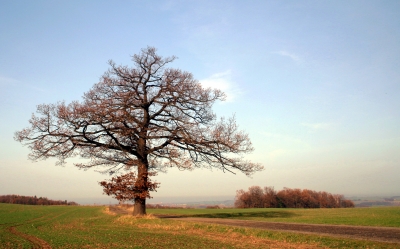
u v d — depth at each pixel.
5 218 38.62
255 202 91.94
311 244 15.39
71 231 22.91
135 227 24.55
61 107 25.62
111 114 25.73
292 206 92.25
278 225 22.81
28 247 15.69
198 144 28.09
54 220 35.56
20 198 87.94
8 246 16.09
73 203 91.19
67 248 15.22
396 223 23.56
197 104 28.75
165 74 28.30
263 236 17.91
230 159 28.94
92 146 27.23
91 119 25.73
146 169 28.48
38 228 26.52
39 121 25.92
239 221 26.67
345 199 95.00
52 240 17.95
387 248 13.23
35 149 25.62
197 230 21.73
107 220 29.14
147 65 28.97
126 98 26.98
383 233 17.55
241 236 18.66
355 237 16.00
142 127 27.56
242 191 93.44
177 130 27.80
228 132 28.58
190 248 14.88
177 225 23.34
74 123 25.88
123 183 26.83
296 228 20.55
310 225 22.70
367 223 23.97
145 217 27.12
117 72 27.97
